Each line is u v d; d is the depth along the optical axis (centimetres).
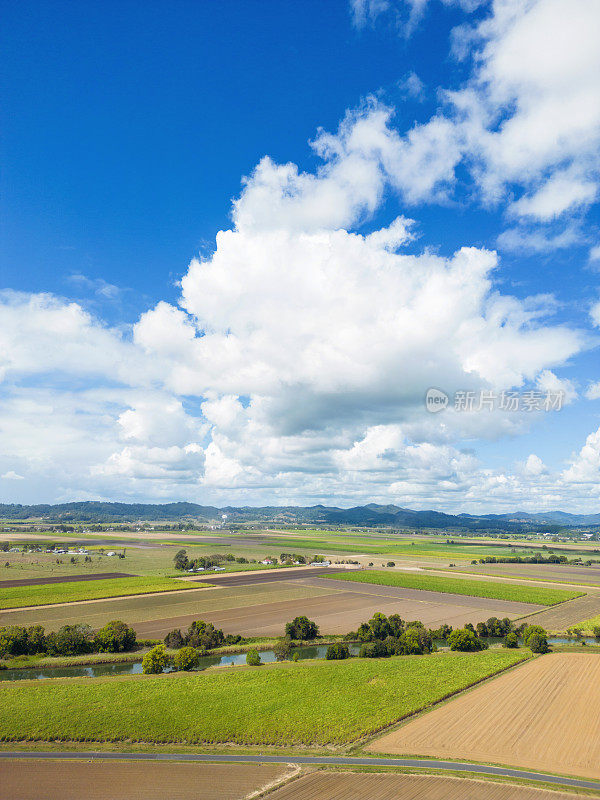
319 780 5019
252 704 6831
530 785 4850
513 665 8588
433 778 5003
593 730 6050
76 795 4753
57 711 6512
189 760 5484
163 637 10556
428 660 8675
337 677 7806
